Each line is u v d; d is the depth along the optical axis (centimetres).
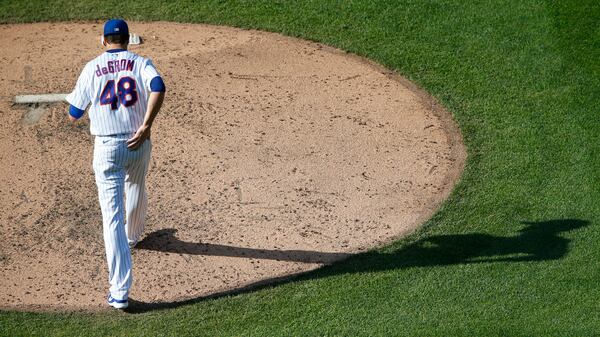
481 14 4425
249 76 4006
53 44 4241
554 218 3080
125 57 2584
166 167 3378
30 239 2989
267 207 3178
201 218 3112
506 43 4206
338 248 2964
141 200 2791
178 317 2633
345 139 3584
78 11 4541
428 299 2694
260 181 3316
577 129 3600
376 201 3219
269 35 4356
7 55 4134
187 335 2552
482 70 4031
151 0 4609
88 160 3419
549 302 2673
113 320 2620
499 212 3123
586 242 2947
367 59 4169
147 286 2777
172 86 3897
